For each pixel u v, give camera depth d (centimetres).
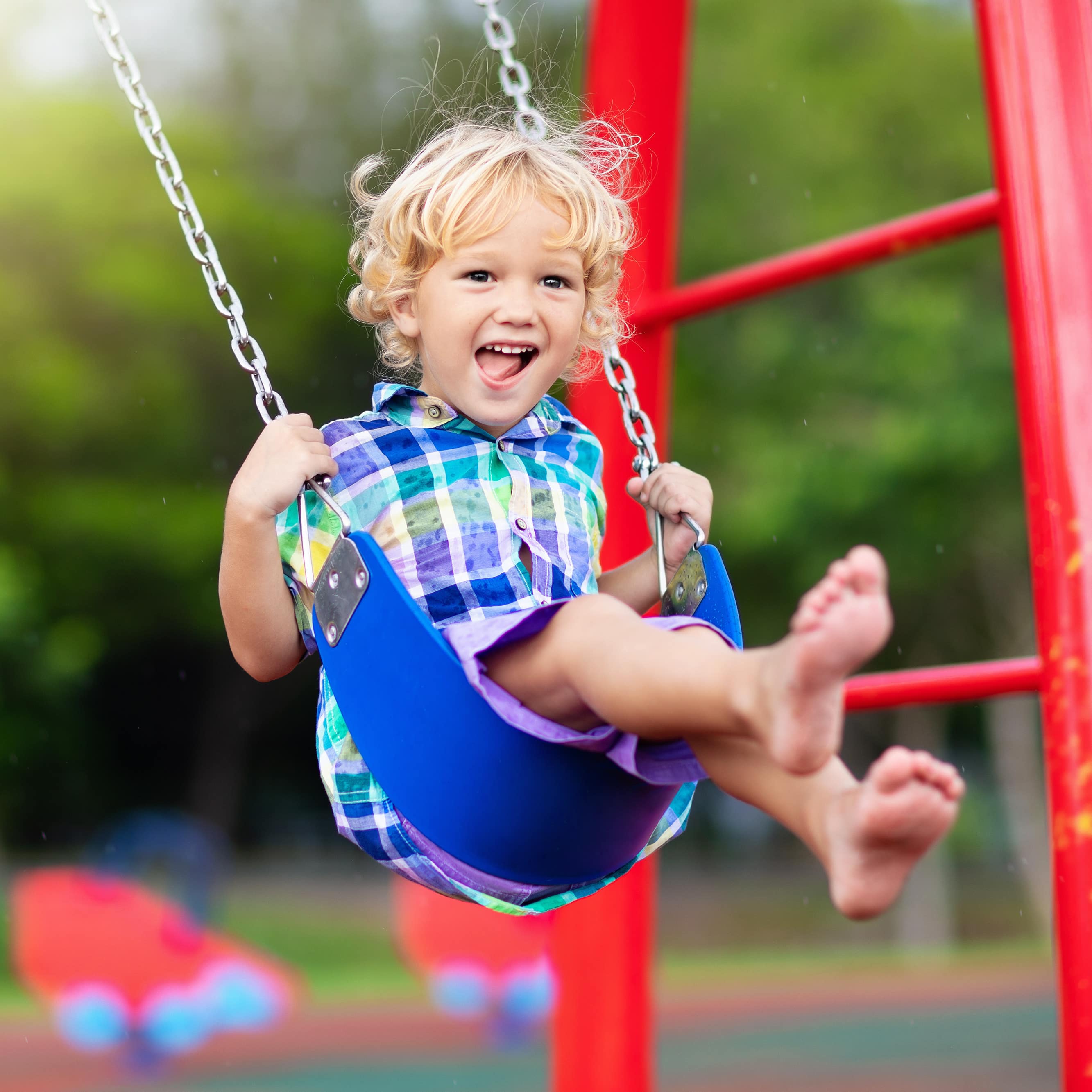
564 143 196
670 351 276
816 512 1340
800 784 131
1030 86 172
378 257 178
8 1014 891
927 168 1409
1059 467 163
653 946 283
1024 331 169
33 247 1358
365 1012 945
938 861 1520
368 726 158
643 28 277
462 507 178
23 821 1659
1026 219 170
